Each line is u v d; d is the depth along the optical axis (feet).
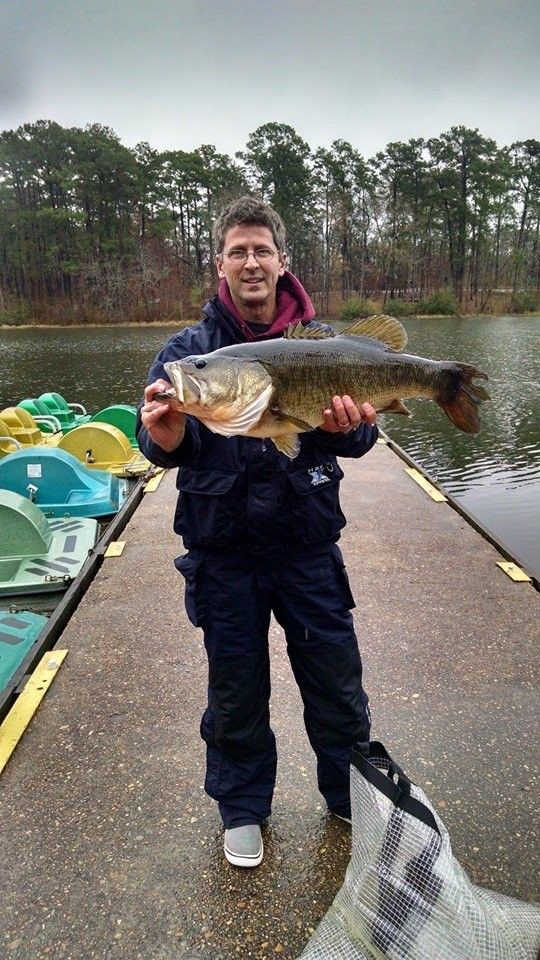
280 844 7.80
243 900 7.09
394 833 5.75
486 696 10.64
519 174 201.05
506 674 11.25
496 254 213.46
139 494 22.84
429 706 10.39
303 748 9.46
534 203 209.05
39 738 9.78
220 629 7.02
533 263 218.18
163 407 5.85
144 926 6.82
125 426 32.09
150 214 198.39
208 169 198.39
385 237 192.85
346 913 6.00
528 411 46.93
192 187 199.11
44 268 190.60
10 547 17.35
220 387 6.06
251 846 7.43
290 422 6.56
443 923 5.42
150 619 13.44
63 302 182.60
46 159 186.09
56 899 7.14
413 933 5.47
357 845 6.11
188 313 176.45
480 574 15.37
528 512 27.91
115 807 8.42
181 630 12.96
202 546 6.97
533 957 5.84
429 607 13.70
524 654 11.86
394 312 168.14
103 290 180.45
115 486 23.85
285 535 6.79
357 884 5.90
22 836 7.98
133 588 14.94
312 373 6.95
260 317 7.47
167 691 10.90
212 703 7.34
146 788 8.72
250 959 6.46
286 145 185.47
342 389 7.25
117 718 10.21
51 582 16.10
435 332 115.34
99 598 14.47
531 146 201.98
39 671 11.46
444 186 189.88
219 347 7.18
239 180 193.88
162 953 6.54
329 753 7.57
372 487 22.84
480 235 198.90
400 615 13.37
